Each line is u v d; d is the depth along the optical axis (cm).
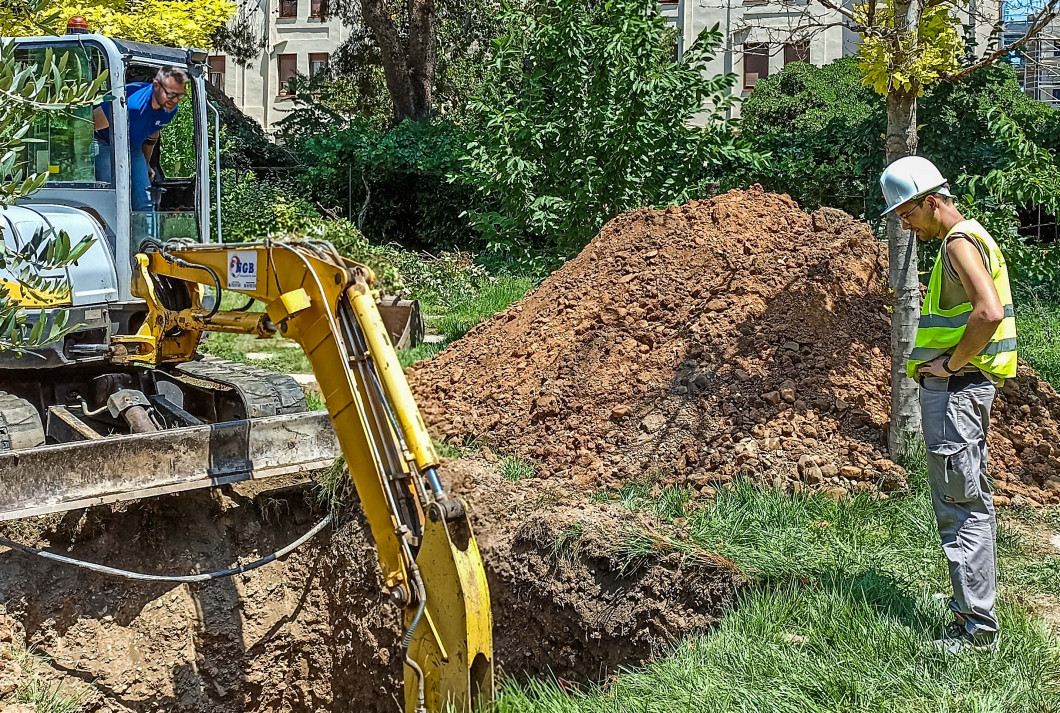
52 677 535
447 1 2433
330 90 2684
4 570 552
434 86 2577
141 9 1430
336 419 434
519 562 542
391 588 416
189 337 594
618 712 389
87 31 656
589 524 534
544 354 720
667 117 1039
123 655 564
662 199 1047
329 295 432
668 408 631
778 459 581
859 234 759
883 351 670
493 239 1105
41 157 611
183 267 551
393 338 991
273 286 471
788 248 744
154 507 604
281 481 643
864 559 486
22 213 578
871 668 388
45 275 571
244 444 565
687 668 407
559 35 1045
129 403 607
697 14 2450
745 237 758
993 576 397
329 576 610
